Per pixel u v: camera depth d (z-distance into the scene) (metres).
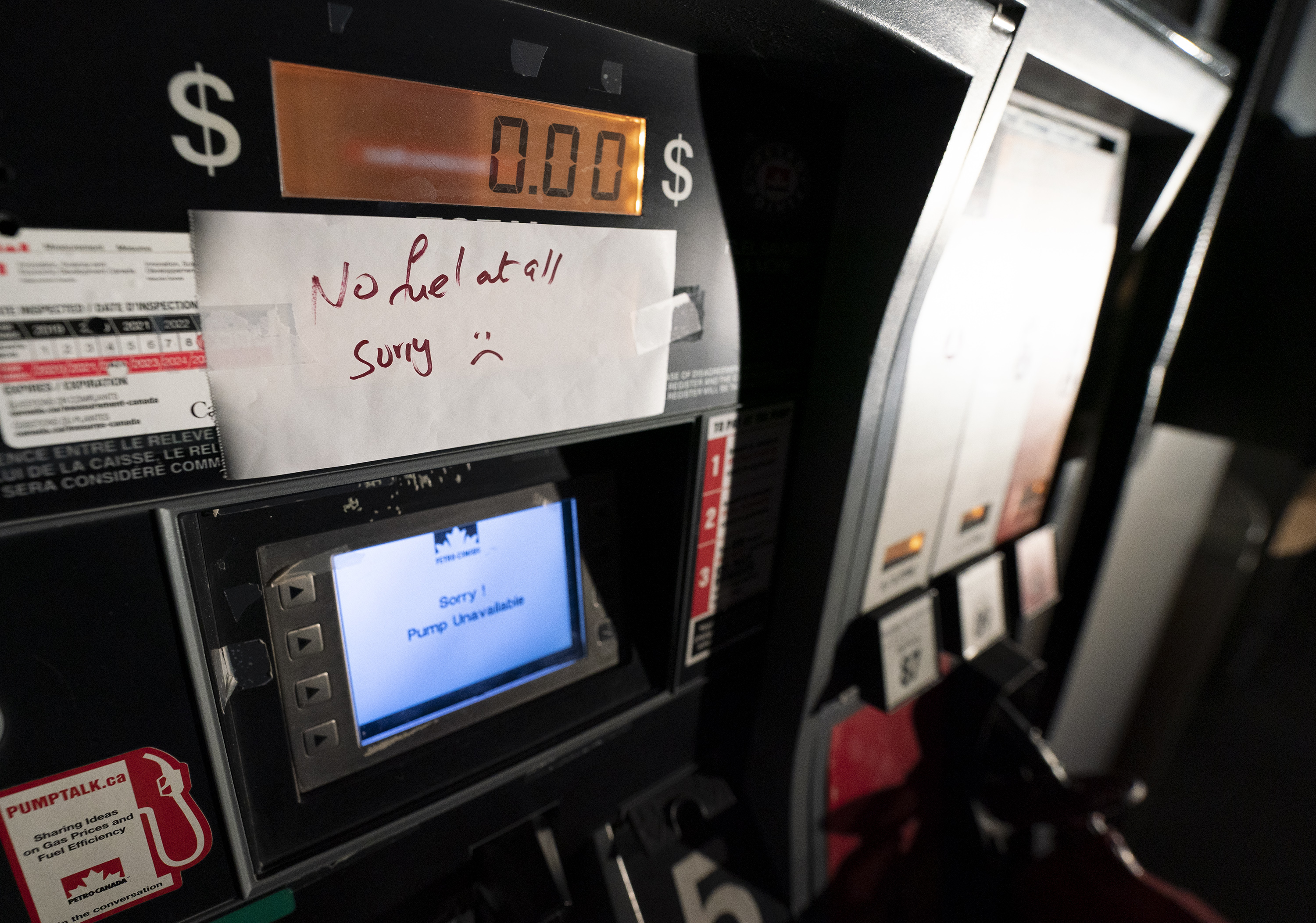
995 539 1.21
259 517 0.51
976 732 1.24
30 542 0.41
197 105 0.40
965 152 0.65
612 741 0.81
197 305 0.42
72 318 0.39
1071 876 1.19
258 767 0.55
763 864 0.99
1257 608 3.21
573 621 0.76
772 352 0.78
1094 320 1.17
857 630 0.96
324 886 0.61
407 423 0.52
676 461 0.76
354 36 0.43
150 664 0.47
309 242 0.45
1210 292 1.58
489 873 0.70
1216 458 1.98
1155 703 2.19
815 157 0.73
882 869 1.13
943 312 0.85
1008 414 1.08
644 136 0.58
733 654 0.91
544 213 0.54
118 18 0.37
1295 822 2.67
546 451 0.67
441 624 0.65
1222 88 0.98
